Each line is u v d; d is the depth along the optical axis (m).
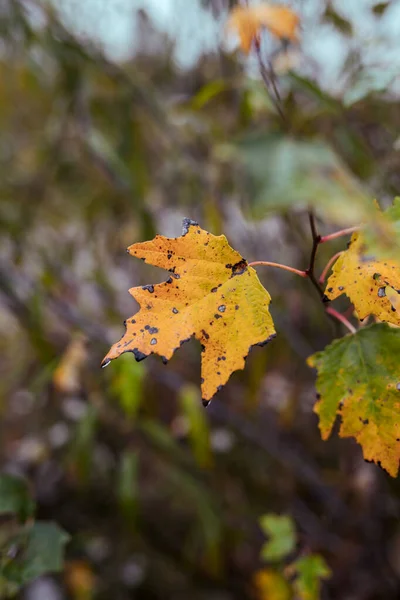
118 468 0.92
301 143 0.28
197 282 0.31
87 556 0.91
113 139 0.82
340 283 0.31
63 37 0.70
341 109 0.52
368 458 0.32
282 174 0.27
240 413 0.87
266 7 0.40
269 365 0.89
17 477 0.45
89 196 0.91
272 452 0.80
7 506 0.44
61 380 0.60
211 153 0.71
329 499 0.77
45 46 0.71
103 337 0.69
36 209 0.89
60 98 0.82
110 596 0.90
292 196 0.26
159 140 0.87
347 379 0.32
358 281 0.31
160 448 0.80
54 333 0.87
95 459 0.93
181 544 1.00
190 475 0.83
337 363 0.33
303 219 0.68
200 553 0.96
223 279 0.31
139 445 0.84
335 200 0.26
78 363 0.62
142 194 0.77
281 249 0.82
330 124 0.60
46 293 0.73
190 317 0.31
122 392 0.57
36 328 0.71
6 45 0.77
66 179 0.88
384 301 0.31
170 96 0.84
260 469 0.93
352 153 0.59
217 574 0.80
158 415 0.88
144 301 0.31
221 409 0.80
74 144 0.85
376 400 0.32
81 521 0.92
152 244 0.32
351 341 0.33
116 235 0.93
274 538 0.53
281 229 0.75
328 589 0.75
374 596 0.72
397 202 0.31
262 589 0.67
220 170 0.72
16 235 0.82
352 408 0.32
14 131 1.00
